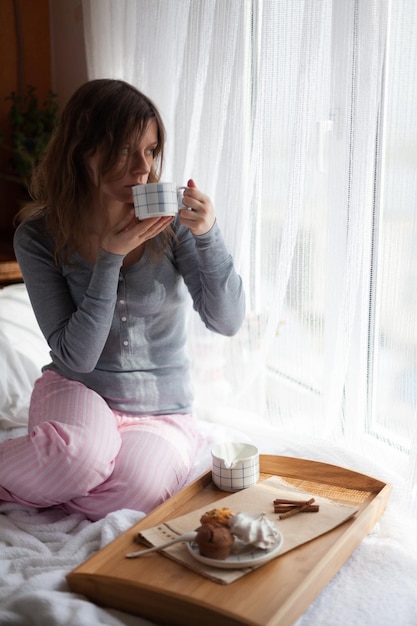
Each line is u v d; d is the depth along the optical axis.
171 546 1.28
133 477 1.55
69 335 1.59
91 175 1.59
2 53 2.98
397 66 1.47
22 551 1.40
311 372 1.84
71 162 1.58
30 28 3.01
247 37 1.84
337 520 1.35
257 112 1.81
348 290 1.63
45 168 1.65
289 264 1.79
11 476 1.52
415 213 1.48
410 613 1.21
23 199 2.95
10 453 1.53
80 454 1.52
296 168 1.70
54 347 1.65
